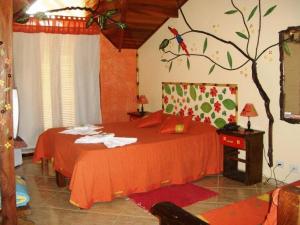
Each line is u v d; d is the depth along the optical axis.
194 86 5.24
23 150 5.68
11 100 2.47
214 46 4.84
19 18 3.79
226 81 4.71
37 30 5.58
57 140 4.16
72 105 6.04
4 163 2.51
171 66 5.71
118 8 5.09
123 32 5.85
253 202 2.74
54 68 5.80
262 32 4.15
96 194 3.51
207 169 4.42
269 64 4.09
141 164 3.78
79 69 6.03
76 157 3.61
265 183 4.20
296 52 3.77
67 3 5.37
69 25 5.82
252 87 4.34
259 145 4.17
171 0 5.21
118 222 3.21
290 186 1.17
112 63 6.37
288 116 3.93
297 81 3.78
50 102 5.84
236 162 4.59
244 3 4.34
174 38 5.57
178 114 5.62
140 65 6.58
